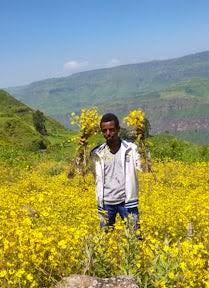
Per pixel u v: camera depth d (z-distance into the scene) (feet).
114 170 24.77
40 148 319.68
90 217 32.27
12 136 324.80
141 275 19.20
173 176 71.61
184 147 114.21
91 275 19.40
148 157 25.57
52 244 20.53
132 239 20.01
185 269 18.80
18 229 21.52
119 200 24.84
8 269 19.02
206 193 53.31
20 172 83.82
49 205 39.29
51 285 18.61
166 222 33.01
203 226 32.22
